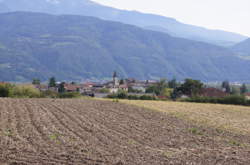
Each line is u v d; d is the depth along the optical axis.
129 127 28.78
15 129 24.75
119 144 21.58
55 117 32.41
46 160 16.89
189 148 21.73
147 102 57.88
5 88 58.53
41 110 37.19
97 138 23.14
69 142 21.16
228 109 51.31
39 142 20.75
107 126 28.66
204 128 30.97
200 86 92.56
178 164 17.25
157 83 125.38
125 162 17.08
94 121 31.16
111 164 16.64
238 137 27.17
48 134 23.33
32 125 26.94
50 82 126.94
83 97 67.75
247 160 18.75
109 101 54.00
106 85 151.88
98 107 43.56
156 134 26.19
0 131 23.73
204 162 17.91
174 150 20.75
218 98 68.44
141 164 16.88
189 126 31.64
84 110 39.53
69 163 16.52
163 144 22.62
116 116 35.84
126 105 48.25
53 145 20.17
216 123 34.91
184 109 48.09
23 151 18.42
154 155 19.00
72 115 34.53
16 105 40.88
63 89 116.62
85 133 24.70
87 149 19.59
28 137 22.05
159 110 44.41
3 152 17.94
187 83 92.31
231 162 18.16
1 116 31.17
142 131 27.12
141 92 125.56
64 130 25.39
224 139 25.81
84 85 147.88
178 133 27.30
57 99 53.44
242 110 50.81
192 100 70.75
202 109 49.53
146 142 22.94
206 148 21.95
